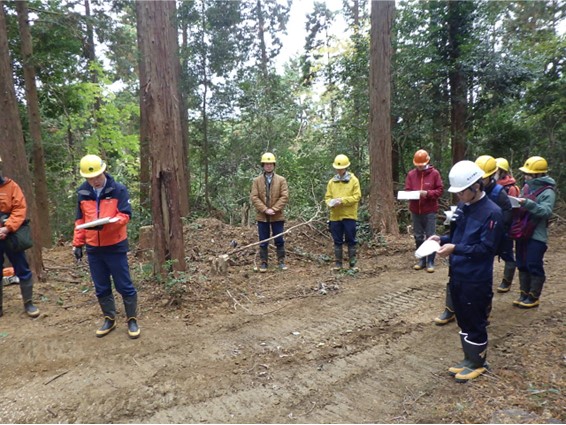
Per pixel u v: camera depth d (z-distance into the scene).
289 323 4.68
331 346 4.09
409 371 3.55
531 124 13.12
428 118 13.02
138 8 5.41
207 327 4.57
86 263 7.60
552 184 4.58
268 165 6.76
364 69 12.94
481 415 2.80
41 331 4.50
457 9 12.41
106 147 15.15
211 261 6.77
